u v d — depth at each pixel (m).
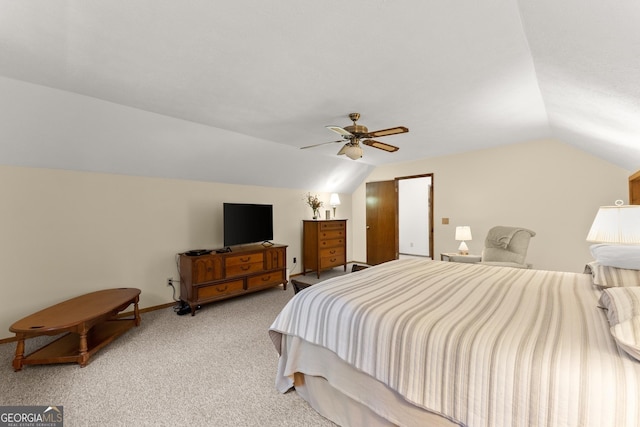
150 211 3.54
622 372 0.91
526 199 4.13
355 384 1.51
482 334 1.18
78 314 2.30
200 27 1.54
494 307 1.50
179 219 3.80
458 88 2.31
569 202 3.82
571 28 1.35
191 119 3.01
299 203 5.41
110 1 1.33
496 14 1.44
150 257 3.54
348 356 1.48
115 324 2.87
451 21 1.50
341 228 5.60
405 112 2.85
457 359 1.15
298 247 5.39
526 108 2.77
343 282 2.03
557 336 1.14
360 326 1.45
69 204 2.97
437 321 1.32
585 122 2.61
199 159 3.66
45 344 2.58
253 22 1.50
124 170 3.29
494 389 1.05
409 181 7.87
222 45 1.71
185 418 1.66
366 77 2.12
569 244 3.83
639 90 1.61
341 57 1.85
